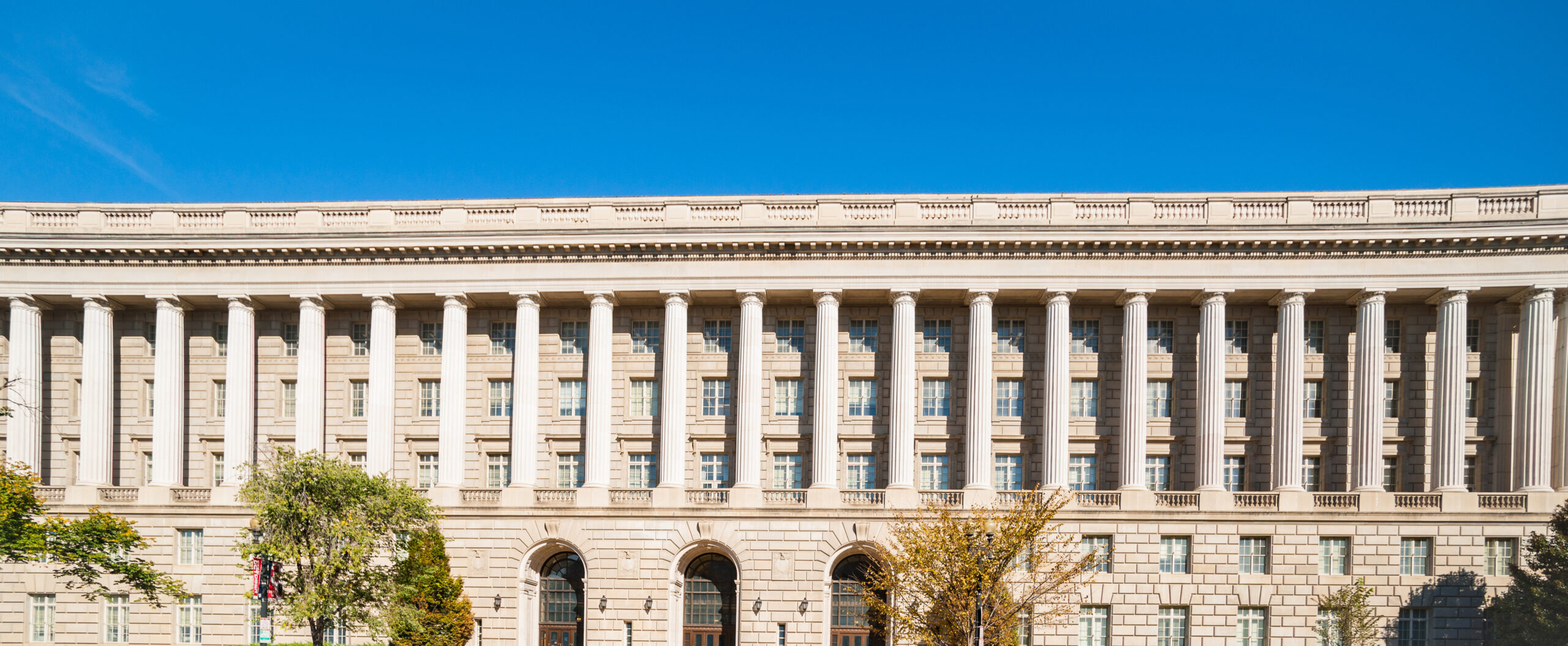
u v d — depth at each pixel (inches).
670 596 2049.7
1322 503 1989.4
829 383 2079.2
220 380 2244.1
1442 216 2012.8
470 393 2206.0
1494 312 2089.1
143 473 2229.3
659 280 2106.3
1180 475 2111.2
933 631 1641.2
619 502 2075.5
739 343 2146.9
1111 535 2000.5
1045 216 2074.3
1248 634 1978.3
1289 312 2027.6
